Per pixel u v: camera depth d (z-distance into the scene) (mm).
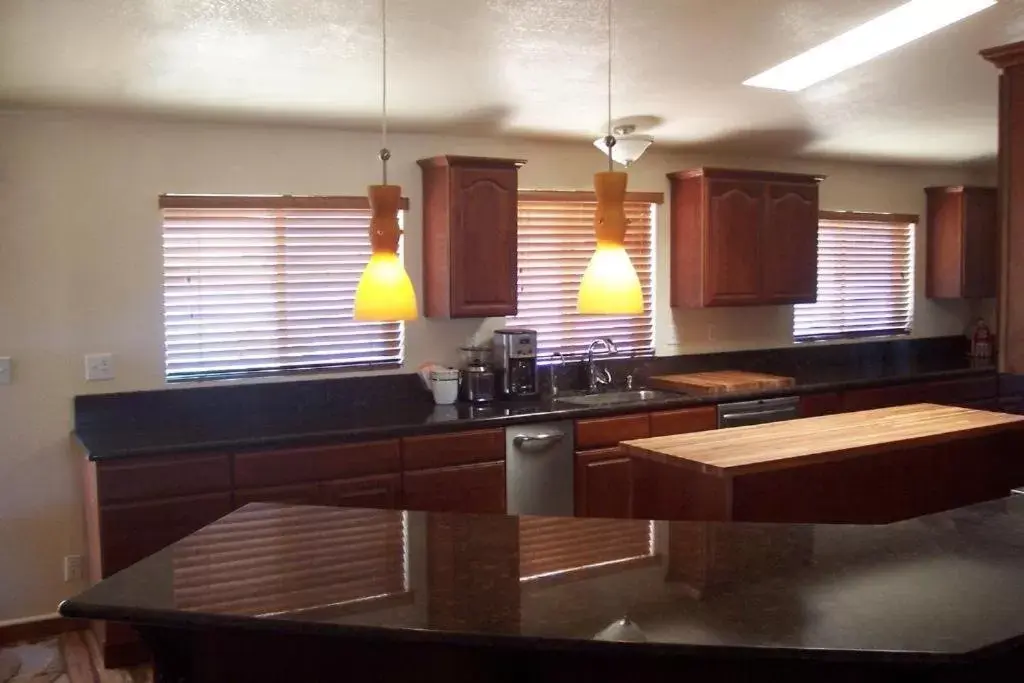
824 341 6359
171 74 3578
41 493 4012
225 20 3148
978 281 6586
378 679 1864
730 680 1765
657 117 4773
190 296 4270
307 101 4027
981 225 6566
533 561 2107
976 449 4219
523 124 4691
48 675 3627
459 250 4555
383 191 2979
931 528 2367
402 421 4168
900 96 4715
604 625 1691
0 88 3598
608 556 2143
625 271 3135
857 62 4215
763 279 5551
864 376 5672
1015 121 2973
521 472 4363
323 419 4246
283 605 1806
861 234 6504
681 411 4824
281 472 3807
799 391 5215
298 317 4523
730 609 1771
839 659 1559
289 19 3180
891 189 6570
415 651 1842
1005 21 3787
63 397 4027
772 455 3338
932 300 6871
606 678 1798
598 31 3541
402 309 2975
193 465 3641
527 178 5094
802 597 1835
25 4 2902
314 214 4527
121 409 4125
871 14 3604
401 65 3689
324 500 3891
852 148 5824
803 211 5680
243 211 4355
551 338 5266
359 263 4648
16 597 3990
